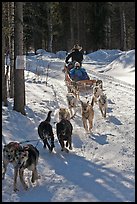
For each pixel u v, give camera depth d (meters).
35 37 37.34
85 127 10.69
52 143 9.07
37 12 34.12
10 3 13.92
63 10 36.84
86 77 17.08
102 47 37.66
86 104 10.62
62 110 10.62
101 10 36.25
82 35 38.69
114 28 43.41
